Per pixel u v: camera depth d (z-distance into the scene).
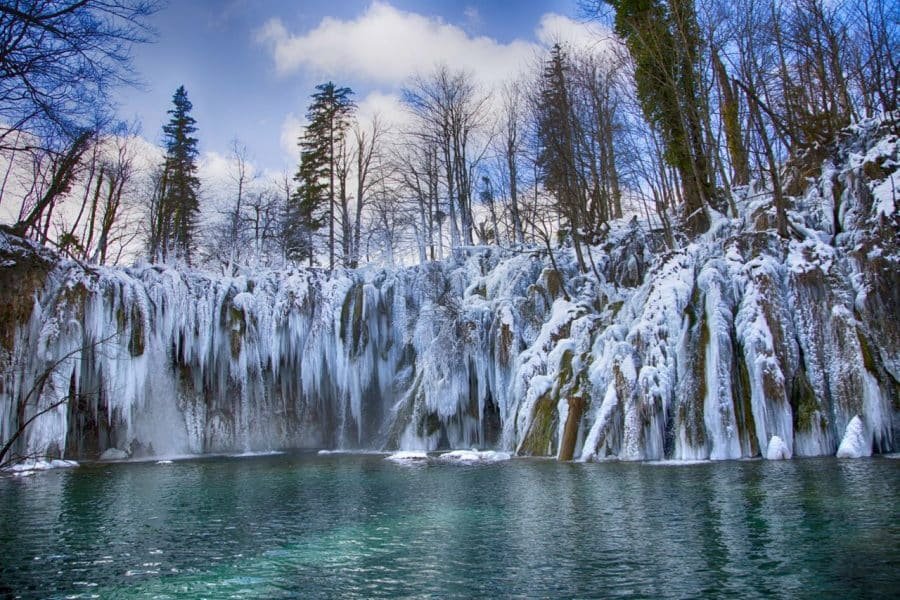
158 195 42.94
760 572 6.01
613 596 5.57
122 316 22.20
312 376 25.41
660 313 16.94
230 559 7.39
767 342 15.27
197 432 24.11
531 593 5.77
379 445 24.44
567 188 26.19
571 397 17.84
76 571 7.02
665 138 24.69
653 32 23.17
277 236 44.81
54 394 19.75
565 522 8.72
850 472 11.42
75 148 14.50
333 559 7.25
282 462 19.69
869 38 26.61
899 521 7.60
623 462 15.51
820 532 7.29
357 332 25.67
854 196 17.59
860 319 15.07
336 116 45.31
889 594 5.26
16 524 9.67
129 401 21.97
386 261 40.59
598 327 19.84
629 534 7.81
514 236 37.59
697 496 10.04
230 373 24.97
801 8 26.67
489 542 7.77
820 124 22.84
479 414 22.31
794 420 14.77
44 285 20.84
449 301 24.47
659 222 28.05
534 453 18.33
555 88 31.91
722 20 26.30
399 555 7.33
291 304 25.62
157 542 8.33
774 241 17.17
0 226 21.11
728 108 26.92
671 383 16.16
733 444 14.88
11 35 11.04
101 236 32.53
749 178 26.41
